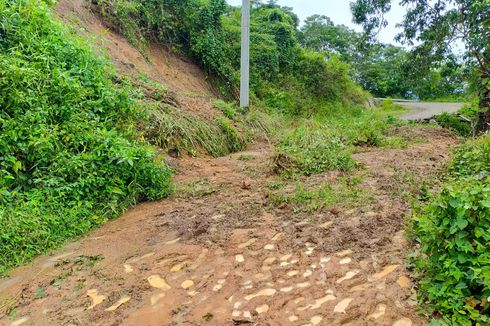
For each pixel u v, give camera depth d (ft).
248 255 10.40
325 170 17.39
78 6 30.12
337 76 59.36
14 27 17.19
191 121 22.80
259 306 8.21
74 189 13.55
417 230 8.75
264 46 48.57
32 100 14.90
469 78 33.71
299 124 34.71
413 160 18.94
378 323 7.23
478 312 6.67
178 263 10.38
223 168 19.45
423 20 35.96
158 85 26.04
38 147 13.75
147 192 15.23
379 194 13.71
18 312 8.88
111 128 17.06
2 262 10.79
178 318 8.15
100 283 9.77
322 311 7.77
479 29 30.48
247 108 33.76
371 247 10.01
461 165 16.11
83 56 18.92
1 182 12.73
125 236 12.21
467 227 7.48
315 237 10.89
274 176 17.38
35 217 12.01
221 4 40.98
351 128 26.40
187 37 39.22
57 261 10.93
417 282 8.20
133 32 33.12
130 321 8.21
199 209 13.87
